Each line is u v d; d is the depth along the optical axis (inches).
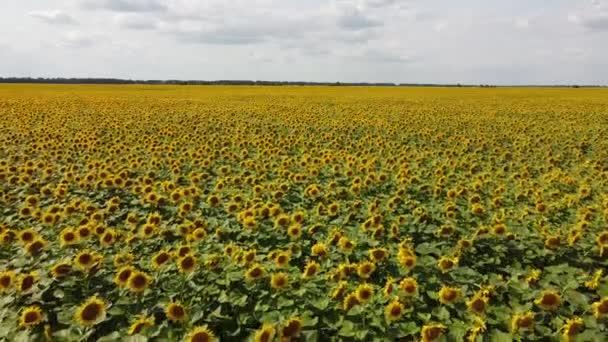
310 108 1600.6
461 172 616.1
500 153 775.7
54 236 366.0
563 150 796.0
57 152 691.4
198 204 459.8
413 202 450.3
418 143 883.4
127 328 237.8
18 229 381.1
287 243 357.7
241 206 439.8
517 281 286.8
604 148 818.8
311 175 567.2
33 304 262.5
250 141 842.8
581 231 366.6
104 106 1587.1
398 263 313.4
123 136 888.9
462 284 290.8
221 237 365.4
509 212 429.1
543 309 253.6
